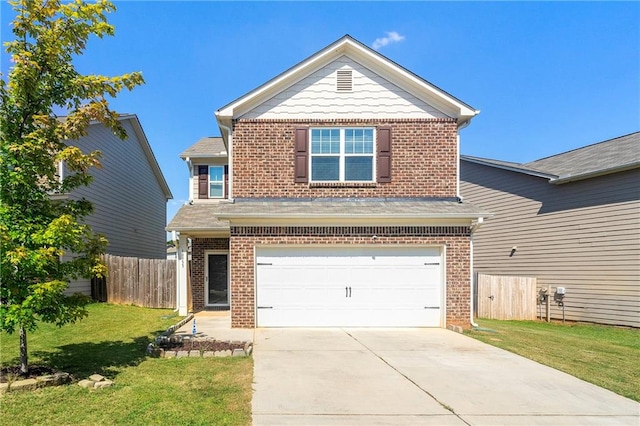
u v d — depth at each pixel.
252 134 11.35
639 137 15.84
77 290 14.40
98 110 6.43
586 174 13.70
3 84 5.89
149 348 7.47
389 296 10.59
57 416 4.51
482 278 15.48
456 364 7.05
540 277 15.65
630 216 12.69
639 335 11.58
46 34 6.04
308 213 10.18
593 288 13.67
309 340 8.87
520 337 9.85
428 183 11.42
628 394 5.68
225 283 15.03
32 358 7.00
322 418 4.62
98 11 6.39
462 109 11.27
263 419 4.55
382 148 11.39
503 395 5.52
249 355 7.43
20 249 5.36
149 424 4.34
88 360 6.91
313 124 11.43
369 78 11.57
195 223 13.09
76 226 6.08
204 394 5.28
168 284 14.49
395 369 6.67
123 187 19.05
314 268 10.52
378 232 10.57
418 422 4.58
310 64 11.34
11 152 5.77
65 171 13.27
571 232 14.51
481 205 18.89
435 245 10.63
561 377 6.43
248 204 10.98
